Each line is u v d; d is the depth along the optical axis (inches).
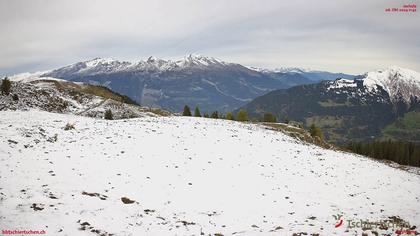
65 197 753.0
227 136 1624.0
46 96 3476.9
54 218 649.0
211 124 2000.5
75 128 1416.1
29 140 1143.6
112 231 639.8
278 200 932.6
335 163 1414.9
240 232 698.8
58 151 1088.2
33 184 796.0
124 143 1269.7
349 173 1282.0
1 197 697.0
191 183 983.0
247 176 1110.4
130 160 1093.1
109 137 1330.0
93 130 1423.5
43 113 1754.4
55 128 1358.3
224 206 856.9
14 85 3321.9
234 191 969.5
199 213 795.4
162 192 890.1
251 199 922.7
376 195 1046.4
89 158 1057.5
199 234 676.7
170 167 1086.4
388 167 1536.7
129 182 916.0
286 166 1275.8
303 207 893.8
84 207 719.1
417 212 893.8
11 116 1537.9
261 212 837.2
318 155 1540.4
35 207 677.9
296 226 739.4
